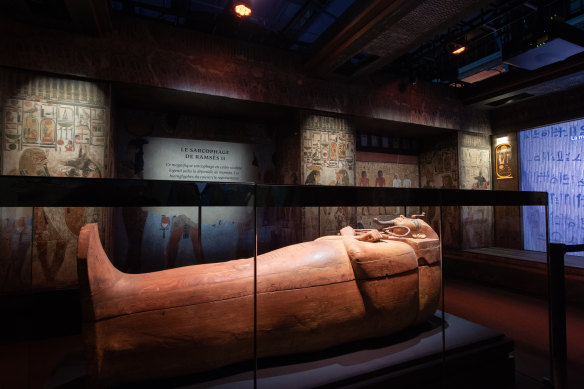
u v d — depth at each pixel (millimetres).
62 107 3473
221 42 4367
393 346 2066
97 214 3520
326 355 1912
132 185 998
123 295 1466
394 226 2660
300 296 1793
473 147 6781
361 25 3906
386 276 2029
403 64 6051
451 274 6125
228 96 4367
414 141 7469
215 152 5254
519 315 3707
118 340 1407
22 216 3164
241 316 1640
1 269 3072
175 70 4043
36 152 3354
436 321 2602
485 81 6070
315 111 5094
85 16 3219
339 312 1895
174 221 4754
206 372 1662
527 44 4277
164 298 1519
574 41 4059
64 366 1718
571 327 3408
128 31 3811
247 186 1175
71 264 3361
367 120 5773
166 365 1503
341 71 5008
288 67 4855
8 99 3252
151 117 4832
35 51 3338
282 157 5520
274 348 1757
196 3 5191
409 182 7355
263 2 5469
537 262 4645
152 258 4625
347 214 5305
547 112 5988
